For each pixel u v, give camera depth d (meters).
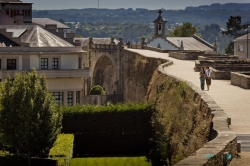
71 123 73.31
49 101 65.06
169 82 61.03
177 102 49.19
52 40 118.44
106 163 66.38
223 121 33.97
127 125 72.88
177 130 44.94
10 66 112.19
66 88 114.31
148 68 112.00
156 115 64.25
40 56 113.81
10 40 115.06
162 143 50.56
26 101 64.31
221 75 76.25
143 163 64.69
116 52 156.75
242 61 91.06
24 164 63.12
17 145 63.59
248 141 32.72
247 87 62.59
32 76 66.25
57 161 61.06
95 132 73.38
